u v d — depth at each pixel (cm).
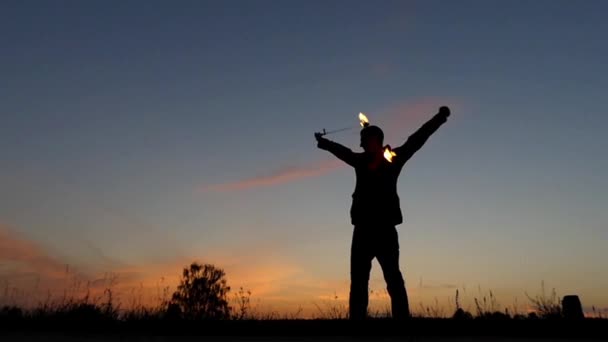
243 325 709
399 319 597
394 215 590
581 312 683
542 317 683
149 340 627
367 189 599
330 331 648
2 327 759
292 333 668
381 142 625
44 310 801
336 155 625
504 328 657
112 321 769
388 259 588
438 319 682
